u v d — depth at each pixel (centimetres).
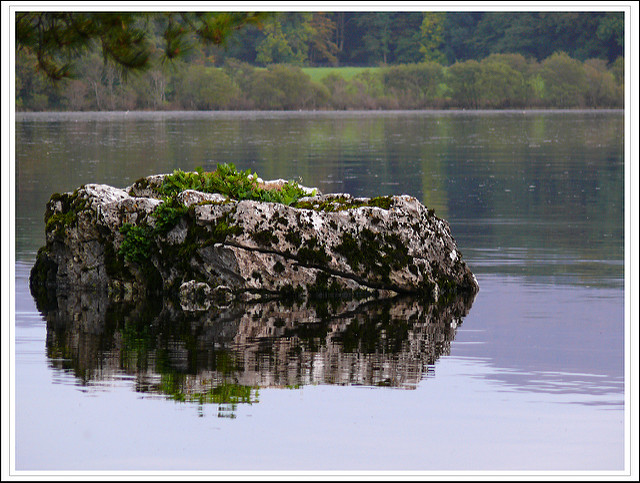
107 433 2183
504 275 4334
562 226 5878
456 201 7262
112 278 4112
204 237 3966
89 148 13312
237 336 3150
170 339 3102
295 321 3438
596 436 2161
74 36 3581
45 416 2284
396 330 3250
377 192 7875
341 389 2495
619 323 3328
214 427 2214
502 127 19412
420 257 4075
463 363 2762
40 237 5412
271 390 2488
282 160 11394
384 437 2156
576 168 10150
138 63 3606
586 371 2667
